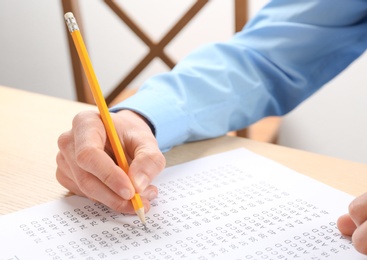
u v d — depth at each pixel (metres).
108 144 0.52
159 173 0.54
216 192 0.52
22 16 2.01
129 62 1.87
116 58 1.89
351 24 0.80
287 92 0.79
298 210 0.48
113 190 0.47
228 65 0.73
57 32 1.95
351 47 0.81
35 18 1.98
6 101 0.87
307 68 0.80
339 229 0.43
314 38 0.78
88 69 0.52
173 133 0.63
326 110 1.57
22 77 2.12
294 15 0.80
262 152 0.63
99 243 0.44
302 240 0.43
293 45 0.78
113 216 0.48
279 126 1.43
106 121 0.52
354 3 0.79
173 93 0.66
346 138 1.57
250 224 0.46
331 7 0.79
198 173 0.57
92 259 0.41
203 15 1.64
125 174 0.48
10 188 0.56
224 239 0.43
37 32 2.00
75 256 0.42
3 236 0.45
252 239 0.43
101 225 0.47
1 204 0.52
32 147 0.67
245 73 0.75
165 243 0.43
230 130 0.73
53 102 0.85
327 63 0.81
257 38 0.80
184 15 1.32
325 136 1.60
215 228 0.45
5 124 0.76
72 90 2.01
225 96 0.70
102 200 0.49
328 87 1.54
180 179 0.55
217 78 0.71
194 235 0.44
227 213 0.48
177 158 0.62
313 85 0.81
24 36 2.04
